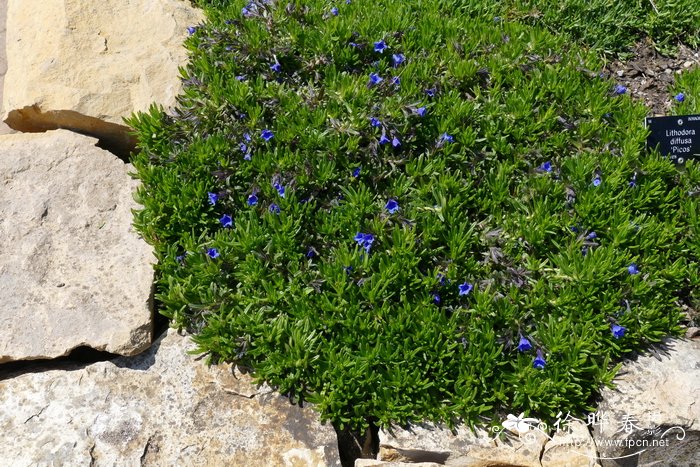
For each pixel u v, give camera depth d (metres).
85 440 0.95
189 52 1.28
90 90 1.22
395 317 1.01
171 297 1.03
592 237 1.06
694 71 1.28
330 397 0.96
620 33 1.36
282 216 1.05
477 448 0.96
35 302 1.02
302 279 1.03
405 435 0.96
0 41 1.49
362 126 1.10
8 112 1.22
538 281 1.02
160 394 0.98
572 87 1.19
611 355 1.01
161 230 1.07
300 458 0.95
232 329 1.00
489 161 1.13
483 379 0.97
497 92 1.19
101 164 1.15
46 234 1.08
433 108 1.16
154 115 1.15
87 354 1.03
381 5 1.33
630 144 1.12
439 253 1.05
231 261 1.04
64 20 1.28
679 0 1.37
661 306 1.03
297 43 1.22
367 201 1.06
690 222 1.09
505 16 1.35
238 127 1.12
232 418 0.97
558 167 1.12
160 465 0.94
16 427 0.95
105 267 1.06
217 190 1.10
